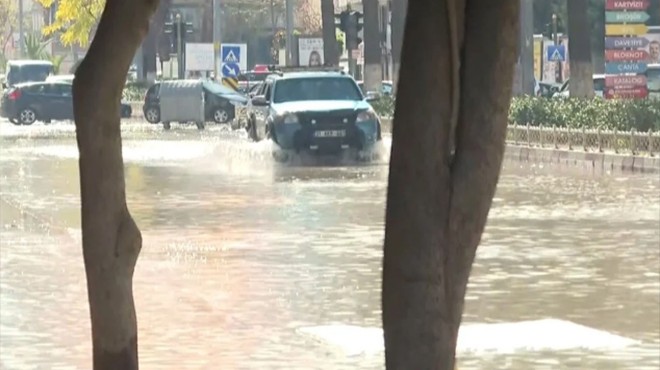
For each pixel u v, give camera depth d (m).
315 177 63.09
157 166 71.56
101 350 13.09
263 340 24.64
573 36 87.88
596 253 36.12
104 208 12.83
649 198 51.75
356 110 71.69
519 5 9.39
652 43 113.25
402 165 9.39
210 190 56.44
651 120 74.50
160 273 33.00
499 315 27.06
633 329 25.56
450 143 9.37
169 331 25.58
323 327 25.86
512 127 82.00
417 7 9.36
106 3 12.52
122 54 12.48
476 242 9.43
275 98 73.69
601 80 114.31
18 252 37.00
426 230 9.34
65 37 155.50
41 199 52.72
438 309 9.35
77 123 12.68
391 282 9.42
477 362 22.80
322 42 134.00
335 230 41.81
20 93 134.25
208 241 39.25
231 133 112.44
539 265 33.97
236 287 30.84
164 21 165.00
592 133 74.25
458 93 9.36
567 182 60.00
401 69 9.42
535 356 23.28
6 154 83.69
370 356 23.19
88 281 13.04
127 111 147.50
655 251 36.47
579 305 28.17
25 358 23.17
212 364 22.61
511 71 9.37
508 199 51.62
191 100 122.88
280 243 38.69
